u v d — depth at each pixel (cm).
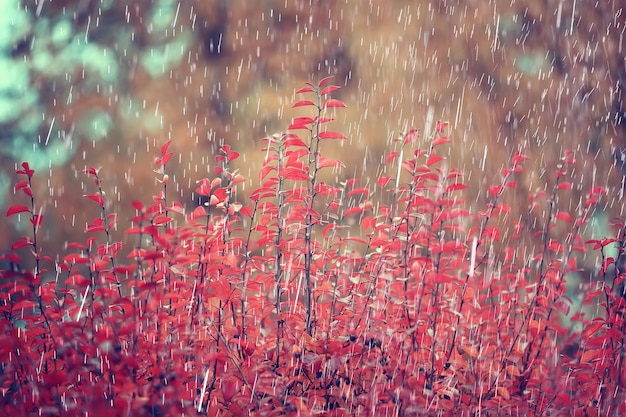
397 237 415
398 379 398
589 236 1065
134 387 329
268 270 457
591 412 412
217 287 391
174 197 1173
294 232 429
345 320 423
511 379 425
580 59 1216
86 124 1245
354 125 1161
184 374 355
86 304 398
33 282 362
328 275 443
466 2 1221
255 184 1136
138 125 1226
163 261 387
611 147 1188
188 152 1192
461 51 1194
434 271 403
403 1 1225
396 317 430
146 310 349
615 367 422
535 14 1228
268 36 1246
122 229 1158
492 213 421
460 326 411
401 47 1197
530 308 425
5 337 346
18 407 346
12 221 1209
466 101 1158
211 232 405
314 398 384
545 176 1114
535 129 1162
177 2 1309
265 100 1198
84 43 1324
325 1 1250
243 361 396
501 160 1117
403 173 1091
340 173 1117
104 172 1191
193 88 1237
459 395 412
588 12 1241
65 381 364
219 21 1269
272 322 429
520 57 1222
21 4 1372
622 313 425
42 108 1284
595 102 1199
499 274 456
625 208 1122
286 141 409
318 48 1229
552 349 439
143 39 1304
